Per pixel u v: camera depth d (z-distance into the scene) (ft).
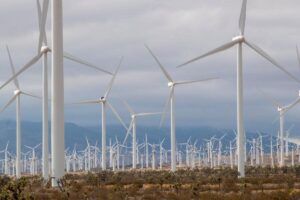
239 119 303.68
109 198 189.88
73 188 217.56
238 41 306.55
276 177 307.78
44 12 245.04
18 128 367.25
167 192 213.87
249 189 221.05
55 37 223.10
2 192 163.32
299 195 188.96
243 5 305.53
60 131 218.59
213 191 222.69
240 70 306.96
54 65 221.66
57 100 219.82
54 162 217.36
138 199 191.62
